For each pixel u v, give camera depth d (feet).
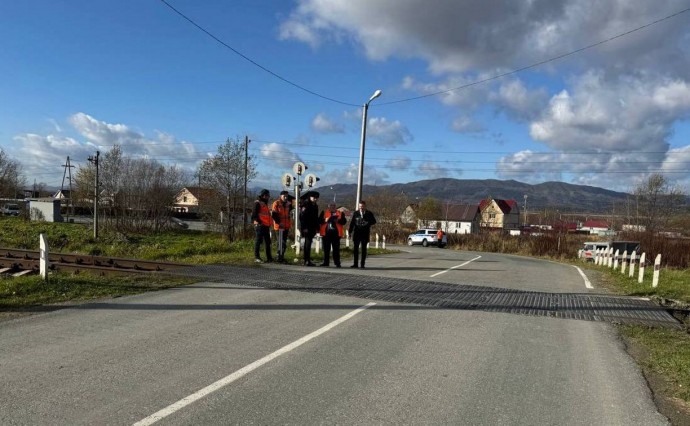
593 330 23.91
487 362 17.95
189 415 12.67
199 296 28.35
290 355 17.89
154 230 147.54
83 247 79.51
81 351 17.72
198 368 16.22
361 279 36.78
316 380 15.47
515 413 13.55
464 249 154.61
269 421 12.48
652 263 96.32
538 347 20.29
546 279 46.62
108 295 27.99
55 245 84.69
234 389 14.51
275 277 35.83
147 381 14.93
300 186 54.54
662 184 177.68
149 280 33.01
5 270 38.09
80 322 21.90
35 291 27.73
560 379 16.52
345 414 13.05
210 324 22.04
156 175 152.87
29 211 163.63
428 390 14.97
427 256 77.97
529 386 15.69
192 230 161.99
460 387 15.33
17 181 261.65
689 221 168.04
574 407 14.17
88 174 160.76
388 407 13.61
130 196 149.48
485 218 332.80
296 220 54.39
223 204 124.98
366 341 20.04
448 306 27.99
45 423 11.99
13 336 19.49
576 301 32.04
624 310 29.43
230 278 34.81
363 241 46.96
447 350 19.25
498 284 39.37
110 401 13.39
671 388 16.35
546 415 13.52
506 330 22.97
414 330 22.16
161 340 19.33
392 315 25.00
